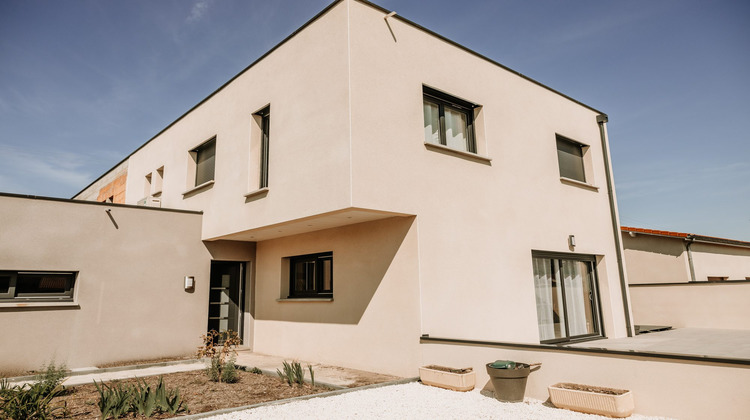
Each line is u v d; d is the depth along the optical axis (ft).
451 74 26.61
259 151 28.99
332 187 21.30
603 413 14.85
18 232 24.94
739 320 37.01
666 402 14.49
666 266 48.75
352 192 20.16
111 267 27.99
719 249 56.44
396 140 22.65
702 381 13.74
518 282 27.48
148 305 29.14
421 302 21.93
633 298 43.68
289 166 24.71
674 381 14.38
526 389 18.48
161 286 29.94
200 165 35.96
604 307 33.99
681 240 50.47
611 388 15.66
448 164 25.07
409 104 23.79
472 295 24.57
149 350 28.76
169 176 39.22
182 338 30.32
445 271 23.47
